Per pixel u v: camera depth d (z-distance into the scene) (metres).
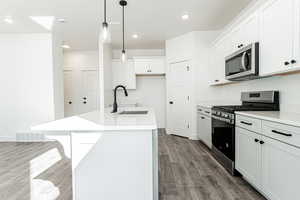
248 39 2.68
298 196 1.46
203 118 4.04
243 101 3.38
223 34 3.59
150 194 1.59
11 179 2.55
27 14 3.46
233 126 2.57
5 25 3.99
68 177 2.61
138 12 3.43
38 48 4.49
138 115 2.21
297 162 1.46
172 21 3.91
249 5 3.09
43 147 4.04
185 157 3.39
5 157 3.43
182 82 4.97
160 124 6.41
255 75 2.51
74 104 6.43
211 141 3.53
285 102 2.40
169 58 5.25
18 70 4.52
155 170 1.84
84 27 4.18
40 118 4.53
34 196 2.14
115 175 1.58
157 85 6.37
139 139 1.57
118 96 6.31
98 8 3.25
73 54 6.39
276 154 1.71
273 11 2.10
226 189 2.25
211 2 3.10
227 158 2.76
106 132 1.57
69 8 3.24
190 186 2.33
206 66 4.62
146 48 6.22
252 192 2.18
